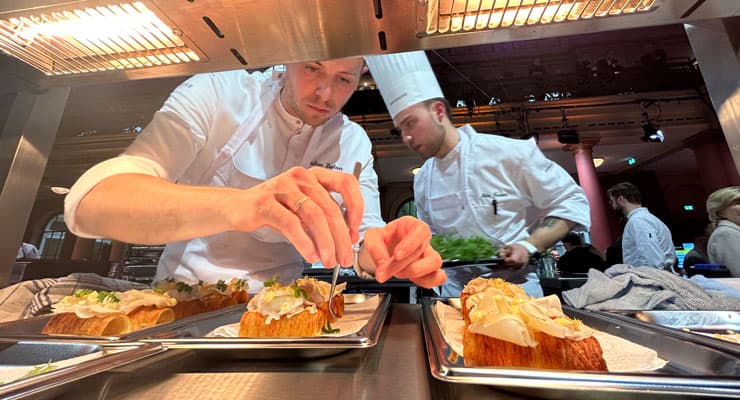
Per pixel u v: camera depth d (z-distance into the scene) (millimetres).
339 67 1243
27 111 1160
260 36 947
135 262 2795
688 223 8641
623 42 5613
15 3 795
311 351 554
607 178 9148
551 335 584
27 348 615
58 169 6926
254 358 575
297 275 1647
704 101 5723
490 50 5523
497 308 645
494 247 2027
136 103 5422
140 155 1098
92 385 484
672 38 5566
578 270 4090
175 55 1037
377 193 1852
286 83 1421
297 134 1482
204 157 1416
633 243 3311
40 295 1099
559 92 5836
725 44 983
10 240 1104
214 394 449
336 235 665
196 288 1274
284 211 638
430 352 540
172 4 810
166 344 558
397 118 2336
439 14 886
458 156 2428
